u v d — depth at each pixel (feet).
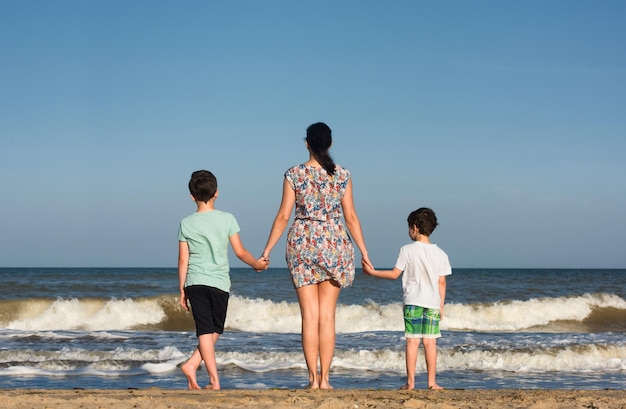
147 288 86.79
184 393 17.40
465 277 142.10
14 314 56.65
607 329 61.16
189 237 18.51
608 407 14.82
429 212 20.66
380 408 14.34
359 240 18.94
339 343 41.45
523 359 35.81
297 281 18.03
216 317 18.75
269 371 31.35
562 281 116.37
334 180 18.02
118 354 34.55
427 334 20.34
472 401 15.84
